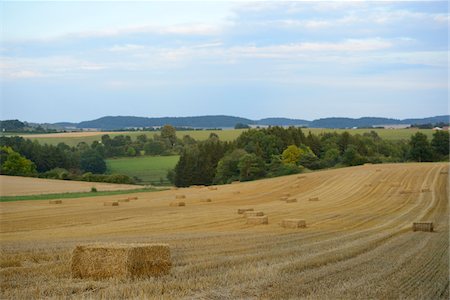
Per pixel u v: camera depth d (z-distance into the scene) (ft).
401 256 62.18
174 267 51.57
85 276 46.26
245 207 162.61
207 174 343.46
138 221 123.24
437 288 43.50
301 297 38.40
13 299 37.24
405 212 143.54
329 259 57.57
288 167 326.44
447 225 111.24
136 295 37.93
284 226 108.06
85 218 131.13
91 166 374.43
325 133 426.10
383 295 39.96
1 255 59.77
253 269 49.55
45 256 59.00
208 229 105.09
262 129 396.57
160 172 380.37
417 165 259.39
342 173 246.27
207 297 37.81
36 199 196.54
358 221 121.49
